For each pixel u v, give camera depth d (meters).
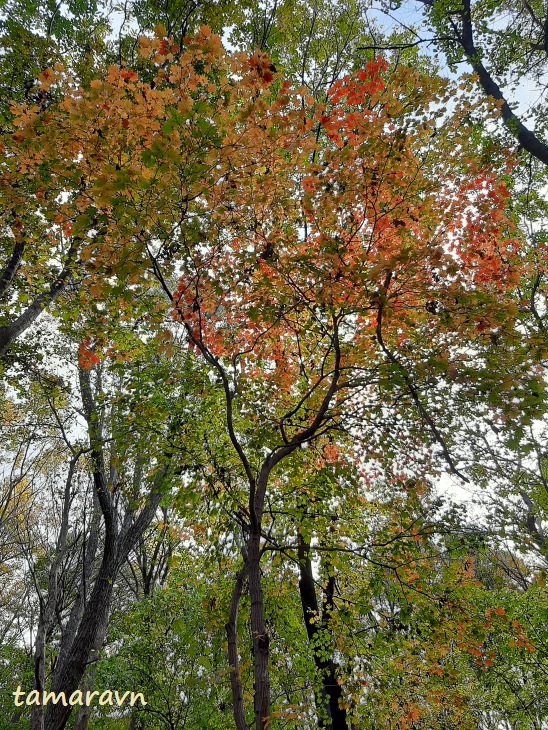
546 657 10.42
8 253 8.05
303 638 8.01
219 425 7.01
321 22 9.19
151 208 4.07
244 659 7.12
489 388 4.31
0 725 14.64
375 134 4.67
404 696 8.30
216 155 4.04
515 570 11.77
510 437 4.60
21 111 4.14
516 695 11.15
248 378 6.79
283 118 4.23
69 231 5.30
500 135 8.77
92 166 4.27
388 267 4.08
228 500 6.32
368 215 5.29
